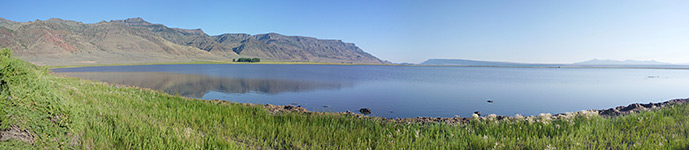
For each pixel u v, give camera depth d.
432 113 18.30
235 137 7.62
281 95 27.48
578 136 7.59
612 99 26.75
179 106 11.51
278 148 6.87
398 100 24.25
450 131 8.12
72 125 6.11
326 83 42.78
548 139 7.29
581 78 64.88
